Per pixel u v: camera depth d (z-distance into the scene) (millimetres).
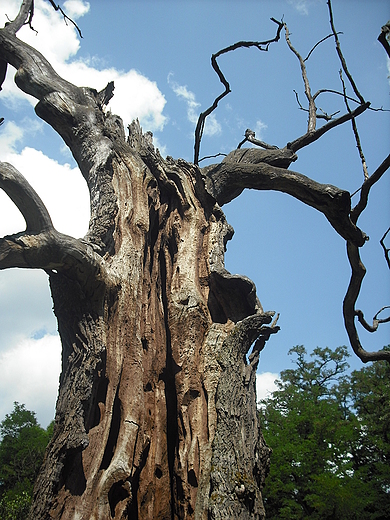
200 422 6516
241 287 7465
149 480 6230
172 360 6973
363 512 23203
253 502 5688
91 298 6410
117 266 6938
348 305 9664
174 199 8352
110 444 5996
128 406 6207
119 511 5512
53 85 8562
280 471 23781
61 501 5277
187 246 7832
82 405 5719
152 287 7645
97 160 7848
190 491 6066
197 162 9758
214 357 6969
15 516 16578
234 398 6438
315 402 31484
